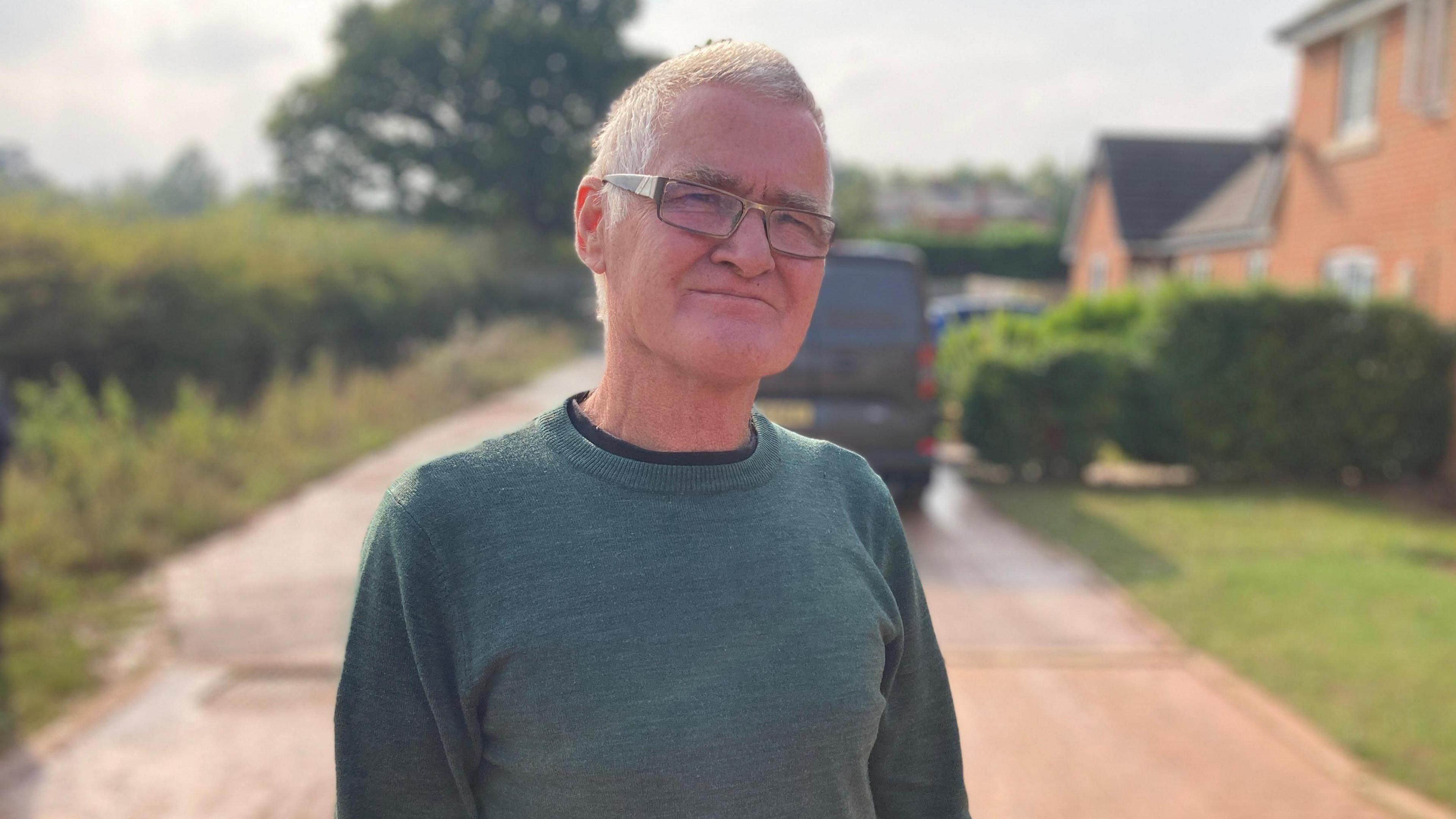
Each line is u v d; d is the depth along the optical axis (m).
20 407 8.79
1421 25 11.34
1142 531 7.71
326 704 4.41
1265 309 10.19
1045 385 10.04
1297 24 13.86
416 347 18.58
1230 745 4.11
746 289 1.19
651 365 1.23
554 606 1.10
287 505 8.23
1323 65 13.83
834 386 7.59
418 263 22.19
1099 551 7.07
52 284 9.45
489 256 31.81
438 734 1.15
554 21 40.38
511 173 41.00
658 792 1.08
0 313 8.95
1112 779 3.85
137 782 3.72
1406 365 10.13
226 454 8.95
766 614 1.15
